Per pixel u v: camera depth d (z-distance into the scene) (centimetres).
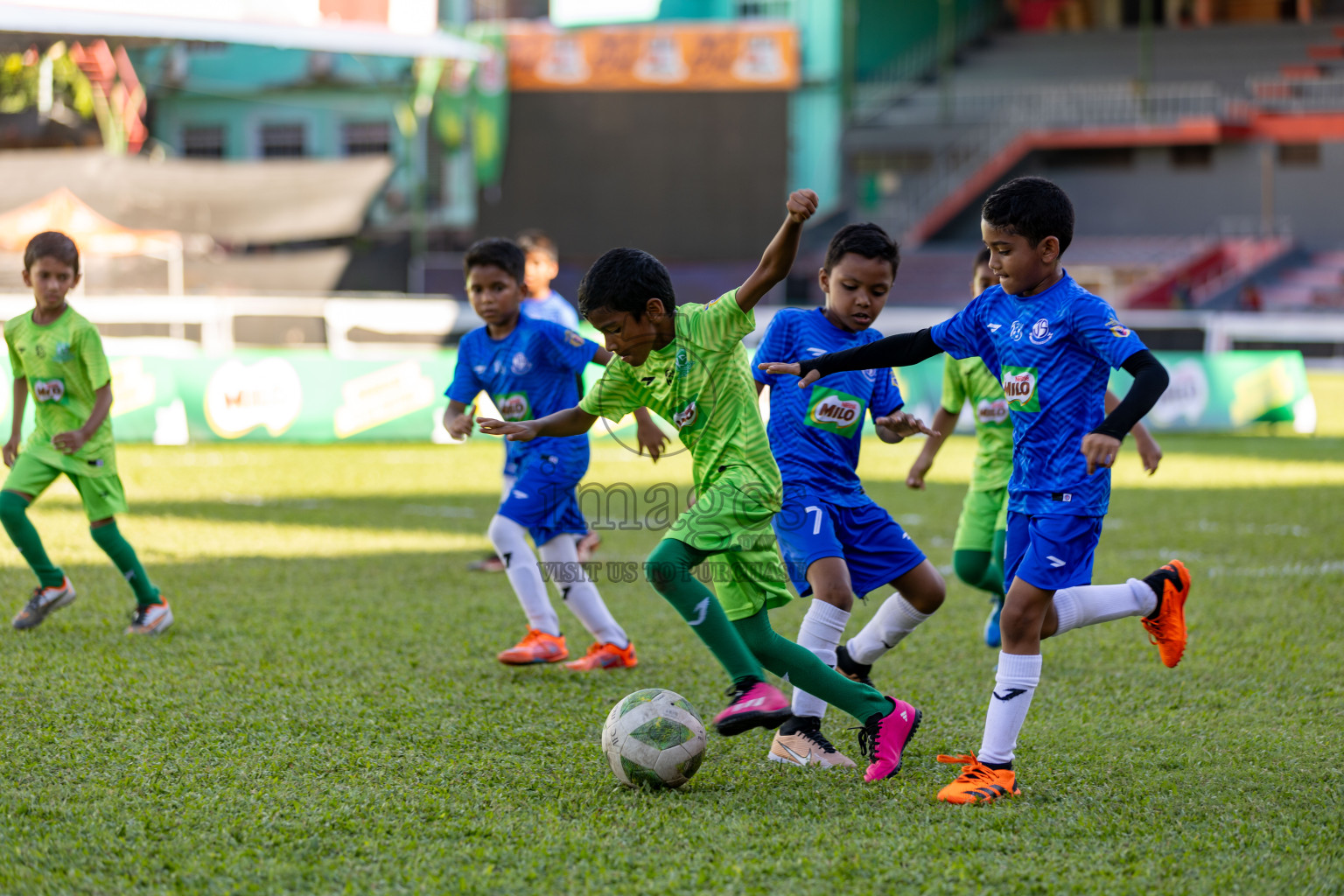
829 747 1433
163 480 4162
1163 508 3603
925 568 1501
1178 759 1422
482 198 10544
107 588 2405
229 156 11150
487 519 3450
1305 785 1327
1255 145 11138
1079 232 11612
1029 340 1322
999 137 11438
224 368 5162
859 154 11450
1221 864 1102
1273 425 5862
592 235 10525
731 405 1310
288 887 1055
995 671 1866
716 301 1304
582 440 1941
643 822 1209
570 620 2256
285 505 3659
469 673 1830
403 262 9956
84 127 9756
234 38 5856
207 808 1238
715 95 10356
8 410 4659
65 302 2020
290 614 2212
